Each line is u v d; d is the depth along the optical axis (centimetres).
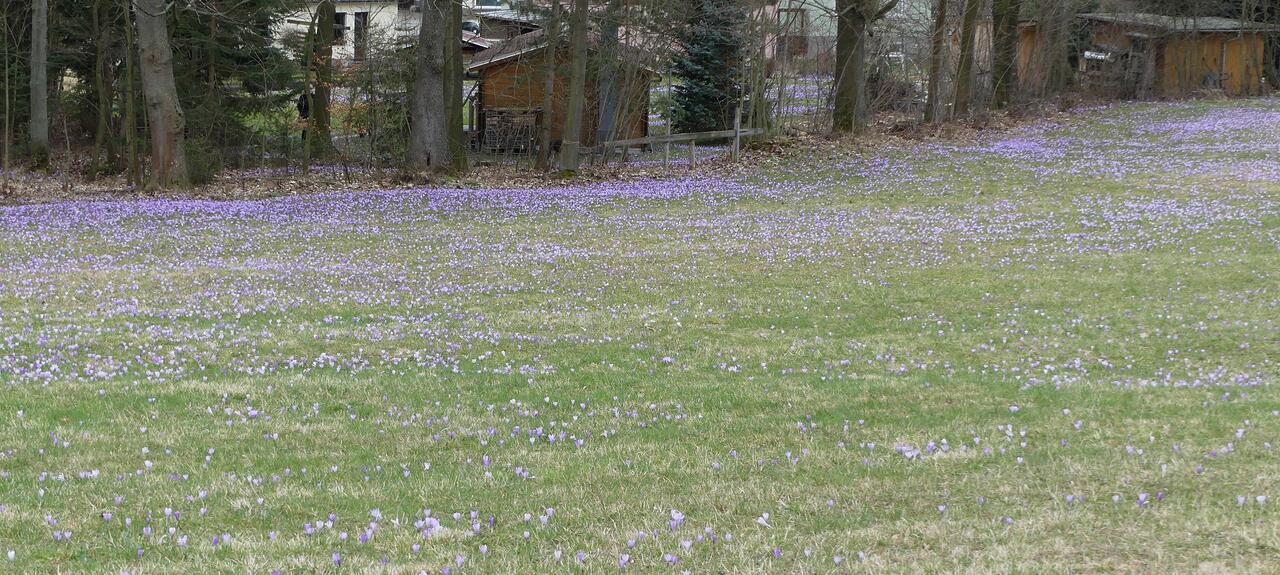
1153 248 1855
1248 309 1377
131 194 2723
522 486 713
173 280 1658
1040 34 4788
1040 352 1203
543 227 2252
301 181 2947
